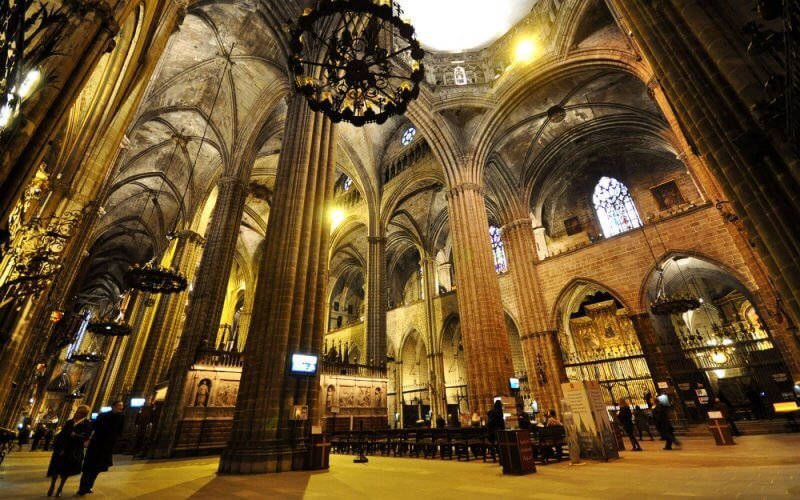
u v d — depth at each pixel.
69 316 27.81
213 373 16.06
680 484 5.73
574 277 22.69
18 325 9.21
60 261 8.36
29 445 26.64
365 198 28.11
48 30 5.68
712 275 22.42
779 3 3.29
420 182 27.45
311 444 9.84
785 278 4.68
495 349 16.97
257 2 16.66
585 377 23.34
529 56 20.55
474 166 21.52
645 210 23.75
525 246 24.62
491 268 19.02
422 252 32.09
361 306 41.84
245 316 35.31
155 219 32.41
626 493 5.30
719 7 5.79
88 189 10.39
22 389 14.19
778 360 19.52
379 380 21.05
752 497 4.52
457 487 6.54
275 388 9.90
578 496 5.28
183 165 26.59
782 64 3.83
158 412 16.53
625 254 21.19
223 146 22.70
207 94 21.66
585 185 27.19
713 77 5.60
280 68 19.34
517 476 7.56
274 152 26.41
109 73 9.96
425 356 31.83
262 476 8.48
